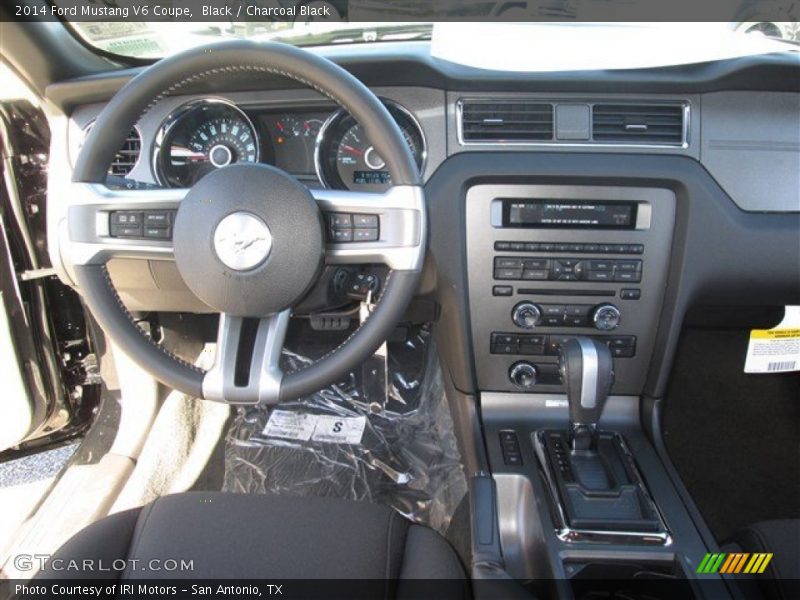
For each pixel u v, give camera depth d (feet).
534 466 4.50
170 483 5.50
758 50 4.02
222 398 3.41
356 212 3.26
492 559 3.85
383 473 5.57
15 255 4.98
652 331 4.72
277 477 5.56
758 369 5.40
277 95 4.33
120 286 4.90
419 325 6.37
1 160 4.72
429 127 4.32
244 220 3.11
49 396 5.48
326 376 3.40
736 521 5.13
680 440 5.89
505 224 4.51
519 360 4.88
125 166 4.53
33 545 4.82
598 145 4.28
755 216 4.39
